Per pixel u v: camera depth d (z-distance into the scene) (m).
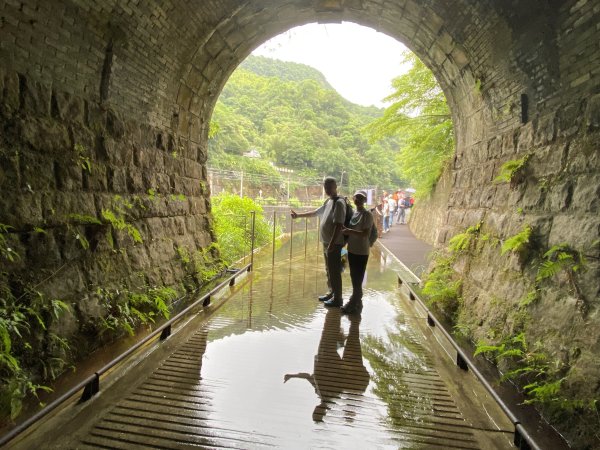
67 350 3.76
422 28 7.00
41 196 3.80
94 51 4.57
